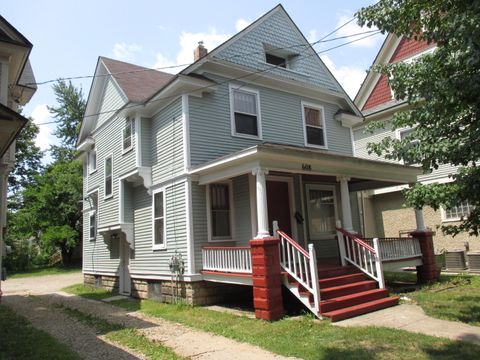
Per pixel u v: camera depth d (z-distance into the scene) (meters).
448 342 6.04
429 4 5.46
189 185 10.99
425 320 7.57
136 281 13.41
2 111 6.57
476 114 5.29
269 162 9.31
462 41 4.73
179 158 11.44
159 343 7.07
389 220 17.47
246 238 11.39
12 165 10.62
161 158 12.38
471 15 4.64
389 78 6.32
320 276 9.60
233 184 11.96
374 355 5.63
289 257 8.95
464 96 4.89
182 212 11.11
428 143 5.80
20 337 7.63
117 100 14.85
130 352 6.59
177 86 11.44
